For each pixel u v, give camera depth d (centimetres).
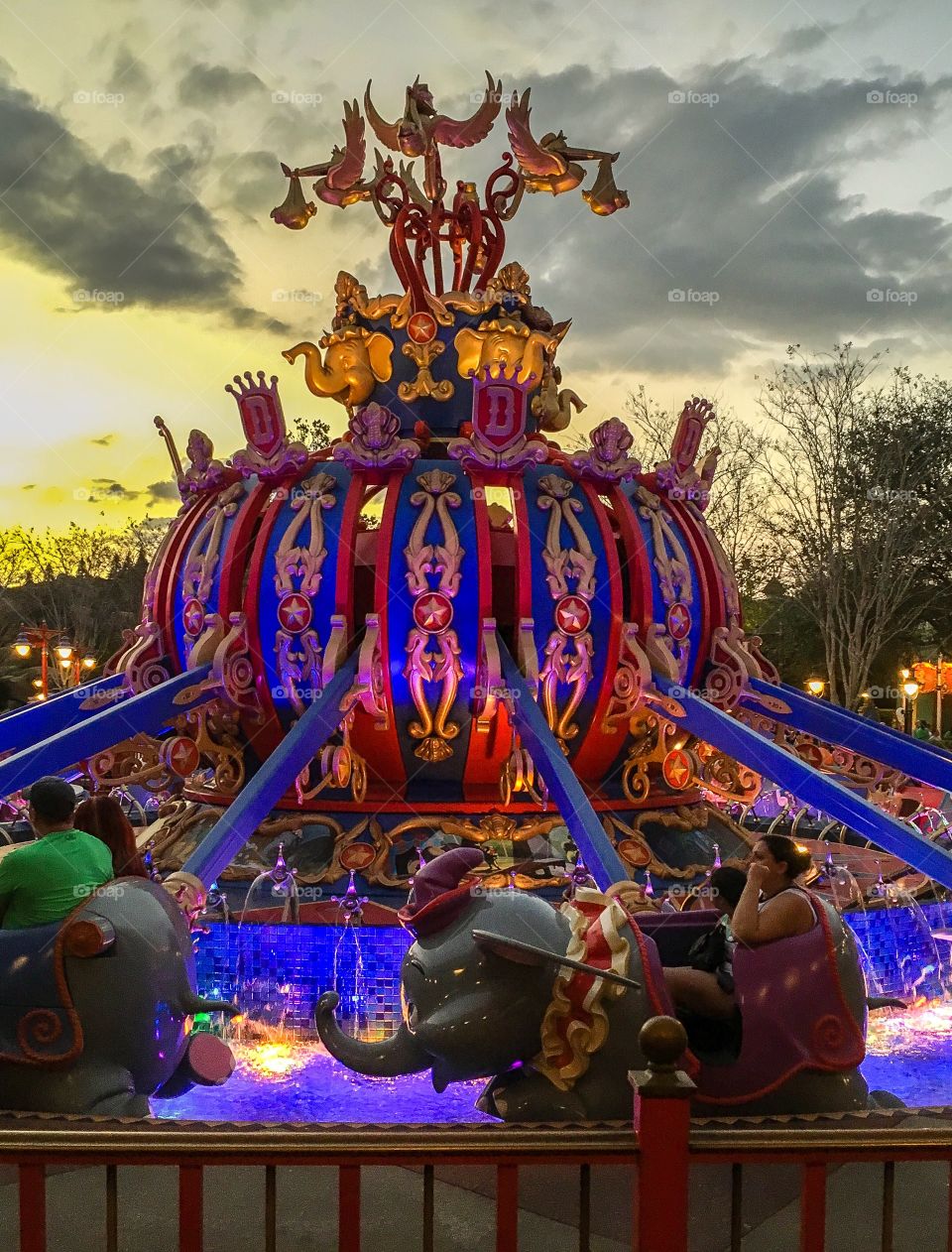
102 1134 278
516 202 1005
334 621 812
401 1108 568
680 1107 279
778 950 473
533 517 852
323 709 764
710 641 940
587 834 673
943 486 3219
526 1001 457
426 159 972
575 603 834
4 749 870
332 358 981
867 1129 287
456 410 971
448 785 880
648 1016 450
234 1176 402
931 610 3800
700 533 953
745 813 1174
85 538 4662
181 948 506
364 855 813
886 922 809
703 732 802
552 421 989
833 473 3167
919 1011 775
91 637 4431
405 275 968
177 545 947
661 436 3269
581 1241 280
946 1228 369
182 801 967
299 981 706
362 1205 382
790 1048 464
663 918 511
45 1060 461
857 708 3127
